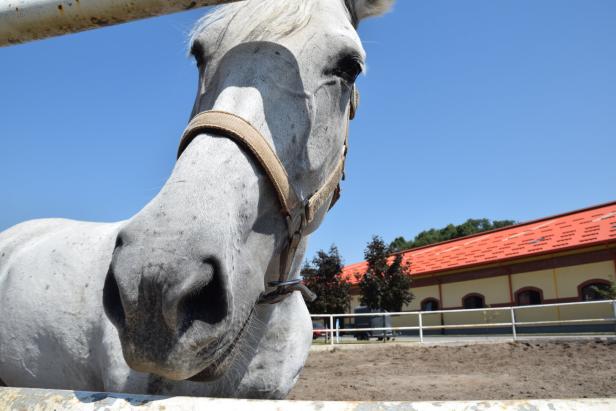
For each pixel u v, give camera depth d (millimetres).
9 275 2756
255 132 1443
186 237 1166
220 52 1701
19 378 2547
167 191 1257
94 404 849
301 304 2514
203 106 1647
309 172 1672
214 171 1316
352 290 26328
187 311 1178
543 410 721
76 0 1330
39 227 3174
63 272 2457
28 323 2447
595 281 17328
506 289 20031
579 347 8602
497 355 8305
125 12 1322
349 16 2129
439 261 24406
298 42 1665
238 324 1363
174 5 1297
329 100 1725
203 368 1245
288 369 2260
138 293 1133
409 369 7074
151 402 836
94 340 2166
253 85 1531
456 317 21375
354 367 7379
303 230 1711
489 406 740
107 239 2467
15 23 1395
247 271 1398
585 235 18875
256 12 1728
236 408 799
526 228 25000
